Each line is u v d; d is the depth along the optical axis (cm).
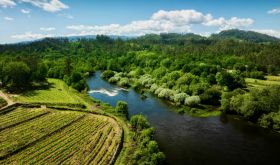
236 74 14450
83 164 6356
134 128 8731
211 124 9794
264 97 10506
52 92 13662
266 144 8106
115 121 9425
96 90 15050
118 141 7525
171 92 13100
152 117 10419
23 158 6669
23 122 9062
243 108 10331
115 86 16262
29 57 16900
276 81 15488
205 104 12300
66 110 10700
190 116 10688
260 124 9725
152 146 6750
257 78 16475
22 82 14688
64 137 7962
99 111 10450
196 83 13462
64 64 19750
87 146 7325
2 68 14238
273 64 19638
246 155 7356
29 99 11850
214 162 6938
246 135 8788
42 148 7238
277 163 6962
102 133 8256
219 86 13812
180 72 15550
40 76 15688
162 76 16338
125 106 10325
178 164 6775
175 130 9075
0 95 12281
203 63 17950
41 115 9869
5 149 6975
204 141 8219
